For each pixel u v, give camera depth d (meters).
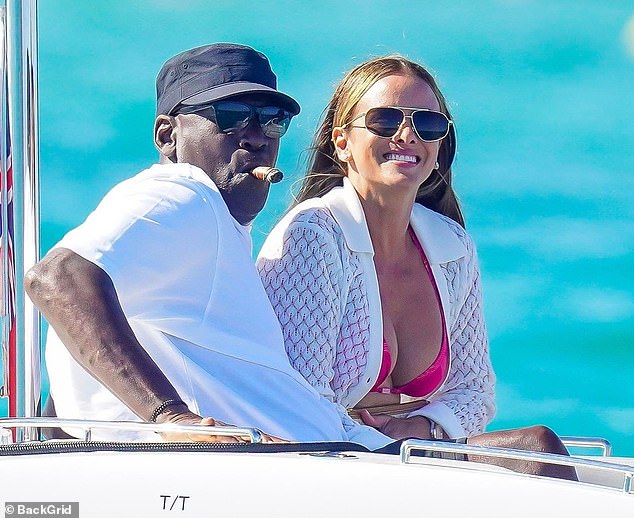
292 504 8.23
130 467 8.42
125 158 43.53
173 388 10.51
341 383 13.23
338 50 46.34
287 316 12.98
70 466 8.47
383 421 13.30
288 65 45.66
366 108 13.75
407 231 14.20
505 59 47.03
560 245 42.19
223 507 8.26
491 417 14.42
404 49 47.09
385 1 47.50
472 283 14.54
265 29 46.97
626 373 37.50
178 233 11.47
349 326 13.25
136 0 46.25
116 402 11.73
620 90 46.12
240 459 8.51
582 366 37.84
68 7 46.00
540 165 44.34
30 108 11.14
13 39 11.09
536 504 8.16
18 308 11.06
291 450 9.29
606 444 11.57
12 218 11.11
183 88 12.93
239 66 12.95
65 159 43.12
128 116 44.38
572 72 46.50
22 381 11.03
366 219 13.71
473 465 8.95
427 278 14.09
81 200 42.12
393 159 13.60
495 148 44.69
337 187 13.92
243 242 12.59
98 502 8.35
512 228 42.75
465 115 45.34
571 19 46.91
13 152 11.10
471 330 14.48
